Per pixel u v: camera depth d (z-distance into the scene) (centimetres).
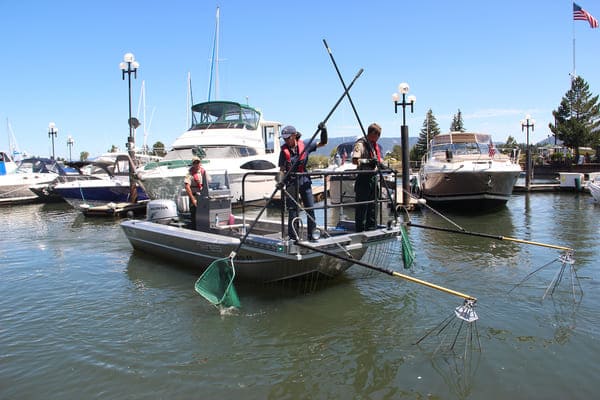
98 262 707
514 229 987
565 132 4216
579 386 318
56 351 385
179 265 670
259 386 324
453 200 1364
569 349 373
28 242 903
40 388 327
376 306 480
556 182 2680
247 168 1394
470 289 533
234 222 695
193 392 318
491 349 375
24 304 509
